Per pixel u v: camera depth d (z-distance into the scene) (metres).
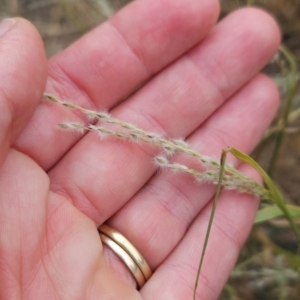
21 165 0.11
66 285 0.11
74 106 0.12
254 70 0.14
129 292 0.12
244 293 0.18
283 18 0.20
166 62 0.13
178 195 0.14
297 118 0.19
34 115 0.12
